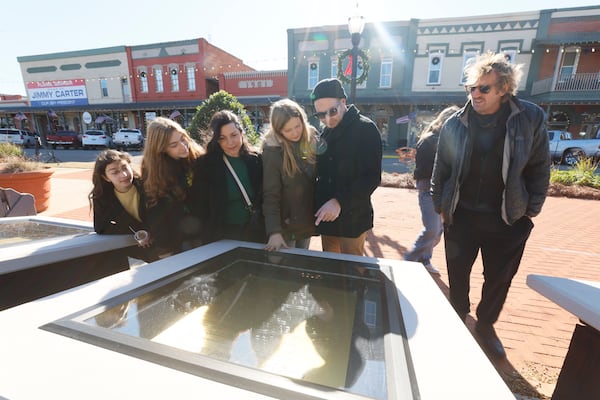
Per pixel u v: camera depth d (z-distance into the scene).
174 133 1.63
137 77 21.88
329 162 1.76
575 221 4.76
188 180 1.76
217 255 1.24
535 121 1.40
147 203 1.70
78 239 1.54
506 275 1.62
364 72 8.02
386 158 14.98
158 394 0.52
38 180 4.86
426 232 2.62
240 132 1.75
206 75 20.77
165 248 1.78
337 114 1.65
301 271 1.11
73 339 0.66
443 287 2.55
